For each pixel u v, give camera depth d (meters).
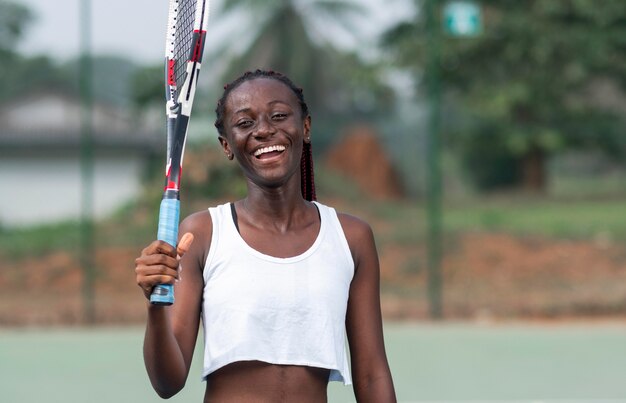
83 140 11.79
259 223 3.02
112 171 22.47
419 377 8.50
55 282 13.42
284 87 3.05
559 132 27.78
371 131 26.53
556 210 21.34
